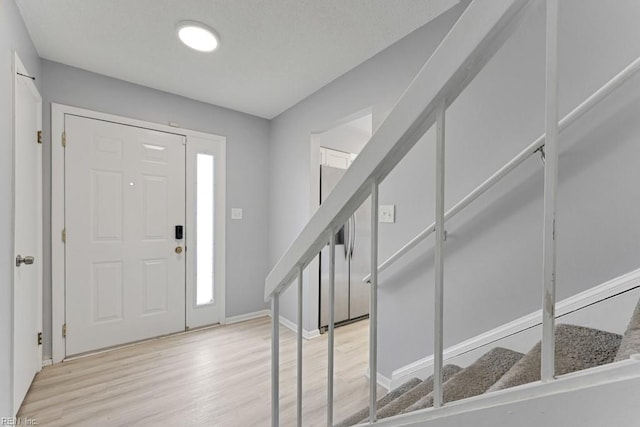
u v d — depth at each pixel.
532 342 1.19
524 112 1.29
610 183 1.06
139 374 1.95
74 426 1.45
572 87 1.16
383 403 1.27
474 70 0.46
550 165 0.39
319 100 2.52
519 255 1.29
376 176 0.59
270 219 3.20
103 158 2.26
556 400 0.38
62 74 2.10
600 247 1.08
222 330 2.74
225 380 1.88
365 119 3.25
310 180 2.67
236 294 3.00
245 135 3.04
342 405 1.65
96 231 2.24
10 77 1.42
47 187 2.04
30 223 1.78
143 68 2.18
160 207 2.53
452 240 1.51
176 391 1.76
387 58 1.92
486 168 1.41
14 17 1.48
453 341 1.51
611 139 1.06
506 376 0.83
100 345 2.26
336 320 2.85
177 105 2.62
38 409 1.58
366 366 2.07
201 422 1.49
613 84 0.97
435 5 1.56
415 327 1.69
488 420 0.45
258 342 2.48
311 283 2.62
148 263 2.48
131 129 2.38
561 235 1.16
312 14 1.62
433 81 0.47
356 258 3.01
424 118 0.50
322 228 0.70
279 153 3.06
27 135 1.73
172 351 2.29
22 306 1.61
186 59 2.06
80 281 2.17
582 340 0.94
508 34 0.43
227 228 2.93
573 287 1.14
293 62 2.10
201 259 2.79
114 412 1.56
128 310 2.38
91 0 1.52
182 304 2.66
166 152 2.56
